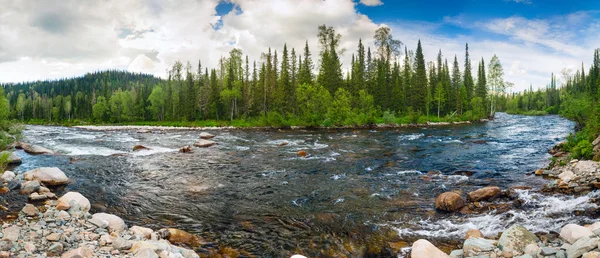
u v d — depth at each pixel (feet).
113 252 20.94
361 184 47.57
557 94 361.30
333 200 39.96
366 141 105.09
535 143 85.66
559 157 58.90
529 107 377.30
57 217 27.14
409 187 45.19
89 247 21.47
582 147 51.19
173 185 47.62
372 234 29.25
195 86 275.18
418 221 32.09
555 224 28.81
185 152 82.79
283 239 28.45
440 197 35.88
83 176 52.21
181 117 268.21
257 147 93.40
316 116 176.45
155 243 23.04
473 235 26.37
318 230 30.48
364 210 35.94
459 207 34.71
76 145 97.45
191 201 39.81
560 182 40.52
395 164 62.69
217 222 32.63
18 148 81.25
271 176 53.83
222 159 71.31
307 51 231.91
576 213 30.89
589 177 40.22
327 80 224.94
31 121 342.85
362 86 228.22
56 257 19.60
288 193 43.37
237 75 264.72
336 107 175.73
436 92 231.71
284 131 157.99
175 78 310.86
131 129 203.92
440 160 65.21
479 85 258.98
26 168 57.72
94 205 37.09
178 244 26.91
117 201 39.17
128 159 70.38
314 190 44.68
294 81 225.56
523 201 35.12
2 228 24.30
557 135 104.58
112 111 320.09
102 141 113.39
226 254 25.46
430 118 211.61
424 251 22.27
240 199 40.70
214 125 211.20
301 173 56.03
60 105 371.15
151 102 321.73
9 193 36.27
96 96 426.92
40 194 36.14
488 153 72.08
